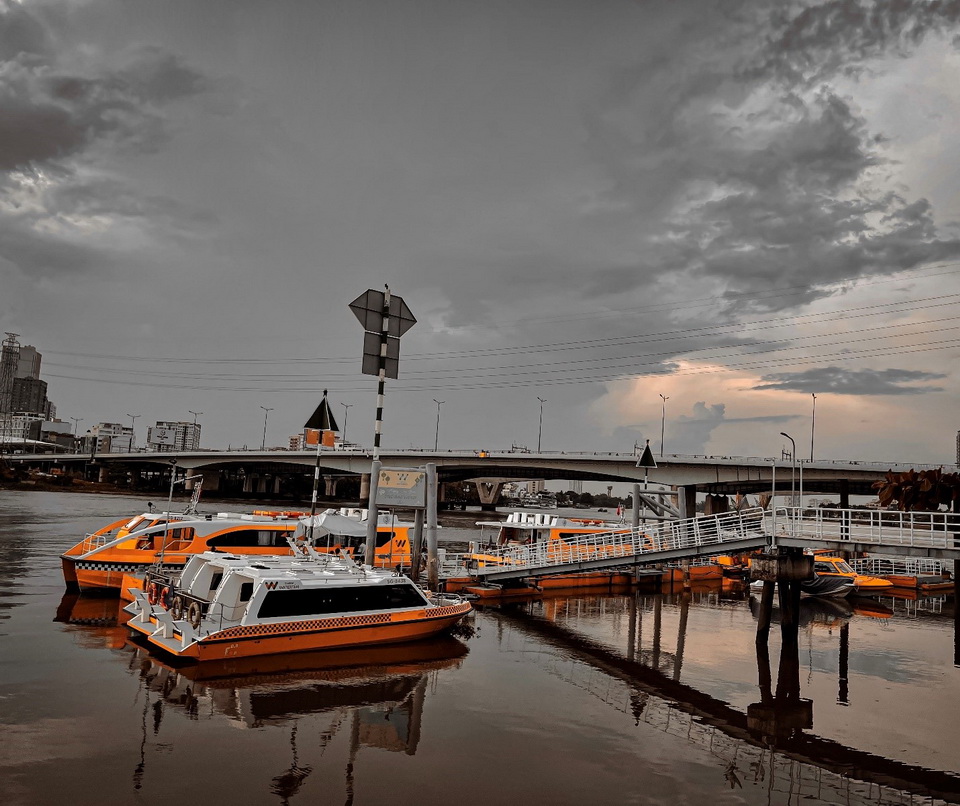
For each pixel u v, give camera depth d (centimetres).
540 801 1186
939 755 1562
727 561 5350
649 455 5159
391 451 11500
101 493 15112
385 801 1145
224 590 2072
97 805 1055
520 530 4634
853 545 2738
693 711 1798
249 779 1190
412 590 2338
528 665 2156
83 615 2408
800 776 1398
